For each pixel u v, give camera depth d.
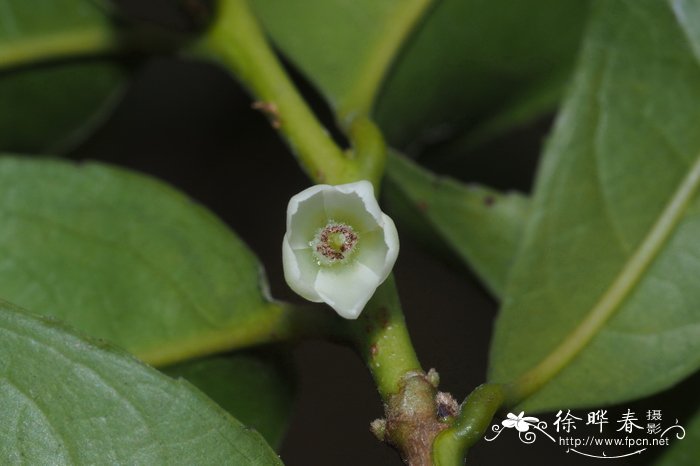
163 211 0.17
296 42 0.17
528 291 0.16
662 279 0.16
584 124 0.16
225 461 0.14
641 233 0.16
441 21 0.17
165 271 0.16
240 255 0.16
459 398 0.17
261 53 0.17
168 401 0.14
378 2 0.17
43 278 0.16
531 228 0.16
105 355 0.14
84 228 0.17
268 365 0.16
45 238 0.17
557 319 0.16
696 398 0.16
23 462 0.14
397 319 0.15
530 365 0.15
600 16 0.16
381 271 0.15
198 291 0.16
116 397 0.14
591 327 0.15
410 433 0.14
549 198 0.16
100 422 0.14
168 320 0.16
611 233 0.16
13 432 0.14
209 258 0.16
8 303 0.14
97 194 0.17
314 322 0.16
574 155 0.16
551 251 0.16
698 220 0.16
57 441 0.14
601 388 0.15
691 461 0.16
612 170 0.16
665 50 0.16
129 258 0.16
